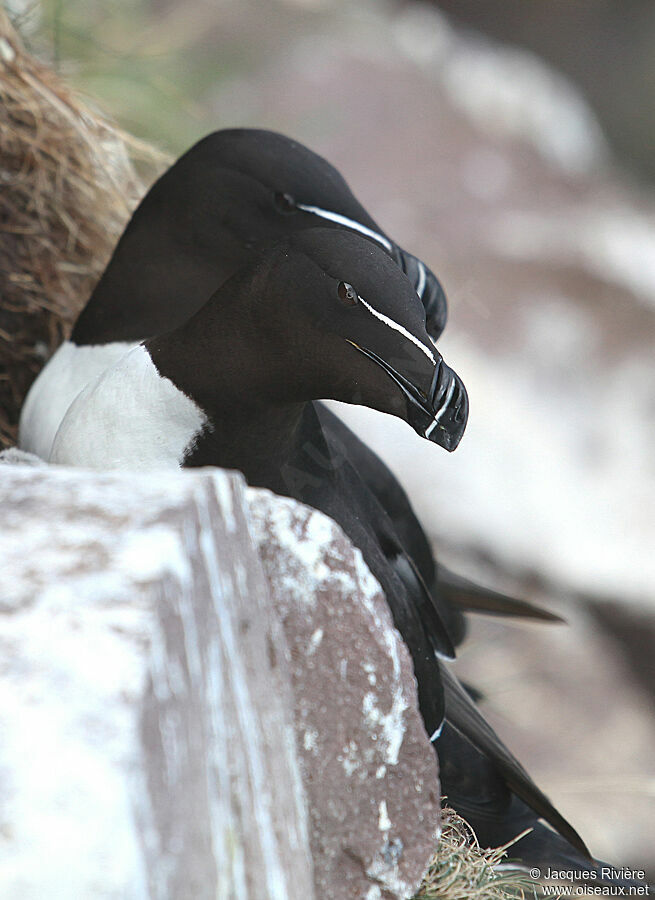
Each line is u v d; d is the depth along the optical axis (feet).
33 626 7.97
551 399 40.01
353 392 14.26
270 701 10.37
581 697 34.35
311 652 11.34
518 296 42.06
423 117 47.01
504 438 38.68
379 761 11.84
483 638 34.71
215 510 9.59
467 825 17.16
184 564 8.68
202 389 15.02
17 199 23.17
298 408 15.46
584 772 32.22
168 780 7.88
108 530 8.68
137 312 20.07
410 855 12.15
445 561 37.29
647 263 45.27
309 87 45.39
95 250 24.21
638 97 72.54
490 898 15.21
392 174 44.73
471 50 54.39
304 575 11.34
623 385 40.96
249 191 19.51
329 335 14.03
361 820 11.76
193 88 37.32
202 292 20.18
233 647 9.55
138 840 7.24
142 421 15.44
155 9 40.83
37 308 23.45
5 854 7.02
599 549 37.83
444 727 18.45
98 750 7.36
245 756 9.50
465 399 13.44
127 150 26.86
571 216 46.37
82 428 15.84
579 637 36.29
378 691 11.74
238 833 9.14
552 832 19.88
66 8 29.73
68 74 27.81
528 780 18.54
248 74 43.96
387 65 48.42
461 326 40.78
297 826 10.62
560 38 73.56
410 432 37.65
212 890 8.51
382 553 17.17
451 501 37.42
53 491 9.21
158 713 7.86
